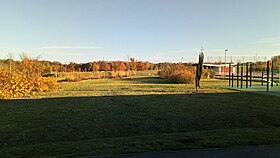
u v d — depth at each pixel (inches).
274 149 190.1
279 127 284.7
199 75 713.6
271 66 1317.7
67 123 308.7
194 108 400.5
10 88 575.5
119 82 1151.6
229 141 209.6
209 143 204.4
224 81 1179.9
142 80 1299.2
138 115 351.9
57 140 249.0
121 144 207.0
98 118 334.3
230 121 316.8
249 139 215.0
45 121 320.2
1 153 187.3
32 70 773.3
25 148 201.8
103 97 551.8
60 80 1275.8
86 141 225.8
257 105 427.8
